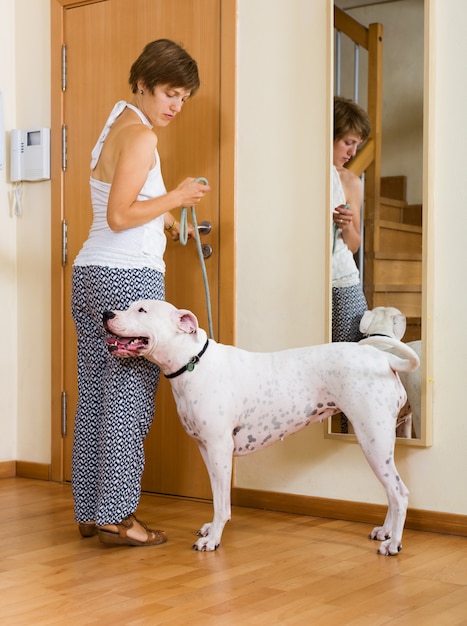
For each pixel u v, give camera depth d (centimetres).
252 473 330
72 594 216
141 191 269
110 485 263
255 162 330
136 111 274
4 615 200
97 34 371
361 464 305
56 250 386
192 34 344
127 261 266
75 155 380
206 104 340
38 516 311
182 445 346
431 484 290
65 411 384
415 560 250
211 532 265
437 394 289
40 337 396
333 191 310
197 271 342
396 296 295
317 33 316
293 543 271
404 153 293
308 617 198
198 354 262
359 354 265
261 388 267
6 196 398
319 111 315
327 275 310
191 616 199
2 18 397
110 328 252
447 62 287
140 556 254
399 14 294
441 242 289
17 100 397
